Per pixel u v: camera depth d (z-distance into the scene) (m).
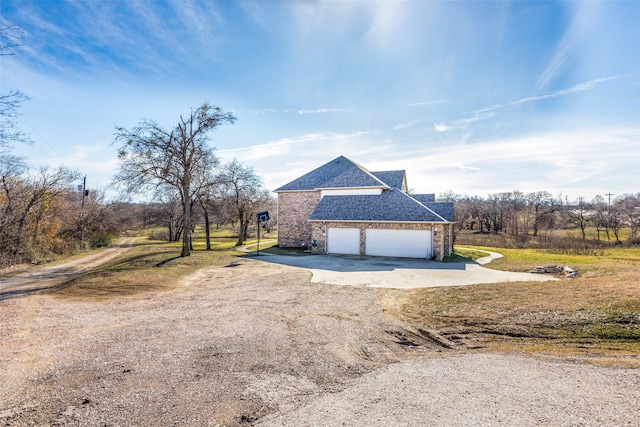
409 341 7.34
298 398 4.57
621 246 36.03
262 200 37.31
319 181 29.66
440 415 4.01
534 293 10.08
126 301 10.86
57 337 7.20
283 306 9.95
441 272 16.11
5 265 22.03
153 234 57.97
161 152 20.75
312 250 24.47
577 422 3.78
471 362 5.89
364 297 11.05
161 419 4.02
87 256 30.69
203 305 10.13
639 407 4.07
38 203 27.17
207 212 31.55
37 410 4.21
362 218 22.86
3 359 5.96
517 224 54.53
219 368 5.59
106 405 4.35
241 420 4.00
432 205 25.77
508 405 4.22
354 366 5.83
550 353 6.21
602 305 8.16
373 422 3.88
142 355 6.14
